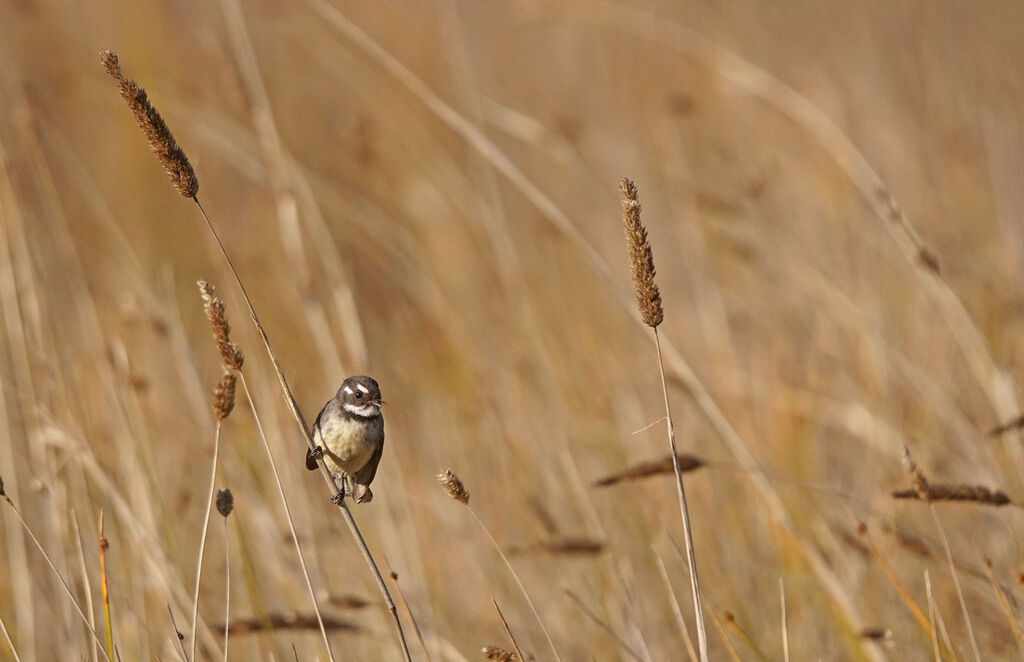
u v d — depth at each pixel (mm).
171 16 19078
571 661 11148
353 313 13516
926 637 10625
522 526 12664
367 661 10977
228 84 13656
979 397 13945
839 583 10234
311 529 11641
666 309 16438
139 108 7039
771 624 11359
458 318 14953
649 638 11258
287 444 12719
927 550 10148
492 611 11852
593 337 15086
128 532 11031
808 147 18297
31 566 11188
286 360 15117
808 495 12547
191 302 16531
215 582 11672
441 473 7809
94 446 11453
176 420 13125
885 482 12742
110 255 17500
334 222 17359
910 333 14953
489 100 16578
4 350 12500
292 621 9492
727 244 16031
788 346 14953
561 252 16703
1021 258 16422
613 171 18797
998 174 17641
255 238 17656
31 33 18797
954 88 19859
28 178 14461
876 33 20969
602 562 11570
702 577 11805
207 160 19109
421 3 19781
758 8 21484
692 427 13711
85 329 13008
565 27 21781
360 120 16797
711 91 19969
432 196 17469
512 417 13445
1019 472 11789
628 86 20734
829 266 15844
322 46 18922
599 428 13555
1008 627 10531
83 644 10242
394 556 11797
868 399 13734
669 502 12609
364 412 9375
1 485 7863
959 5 21828
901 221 13398
